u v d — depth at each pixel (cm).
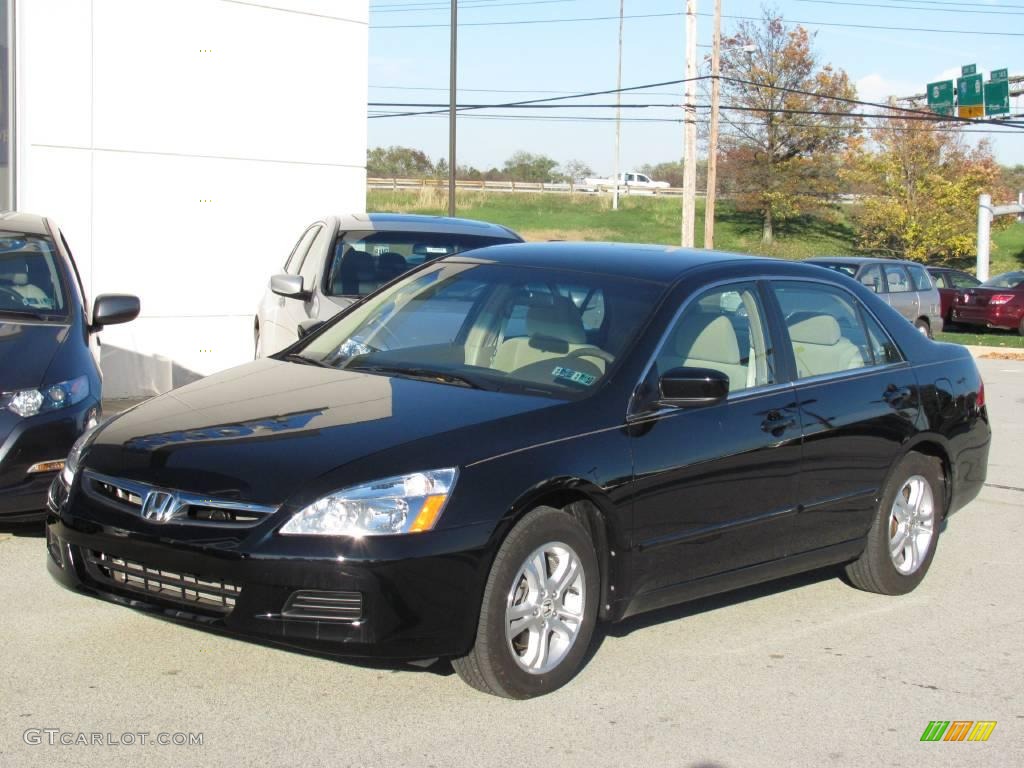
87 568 454
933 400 633
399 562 411
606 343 512
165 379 1182
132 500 440
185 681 457
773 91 5506
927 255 5322
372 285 920
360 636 411
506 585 434
